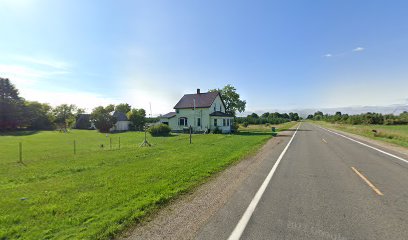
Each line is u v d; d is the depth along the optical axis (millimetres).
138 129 55031
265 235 3912
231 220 4523
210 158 11867
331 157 11852
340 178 7633
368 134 26719
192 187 6887
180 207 5305
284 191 6309
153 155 13398
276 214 4773
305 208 5078
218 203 5480
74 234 4160
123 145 20266
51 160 12461
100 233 4141
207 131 36625
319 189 6449
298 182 7203
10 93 66875
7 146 20531
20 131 50594
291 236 3871
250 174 8383
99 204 5598
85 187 7098
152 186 6969
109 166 10445
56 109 78562
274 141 21031
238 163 10648
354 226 4207
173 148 16547
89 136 33969
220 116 40281
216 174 8547
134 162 11234
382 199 5609
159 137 28953
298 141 20594
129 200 5840
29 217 4938
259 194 6082
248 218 4602
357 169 8984
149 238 3922
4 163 11836
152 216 4828
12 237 4125
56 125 63250
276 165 9969
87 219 4781
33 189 6996
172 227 4297
